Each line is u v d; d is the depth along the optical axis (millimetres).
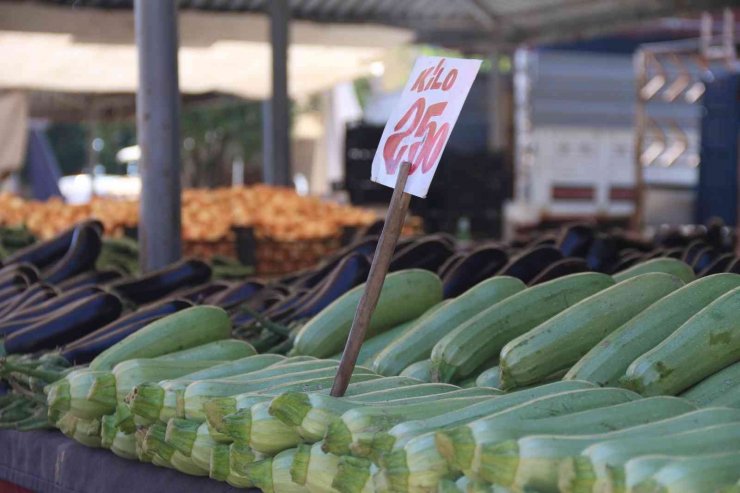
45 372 2719
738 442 1608
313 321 2943
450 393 2102
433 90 2334
